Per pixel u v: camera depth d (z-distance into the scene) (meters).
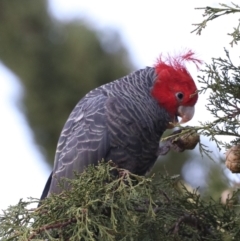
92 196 8.37
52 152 18.64
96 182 8.55
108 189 8.33
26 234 8.09
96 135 11.02
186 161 16.14
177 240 8.90
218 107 8.23
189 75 11.73
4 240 8.13
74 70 18.75
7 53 19.11
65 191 8.47
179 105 11.66
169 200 9.34
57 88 18.78
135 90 11.60
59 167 11.29
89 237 8.32
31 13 19.14
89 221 8.05
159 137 11.67
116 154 11.05
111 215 8.25
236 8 8.08
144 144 11.27
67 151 11.27
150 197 8.45
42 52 18.92
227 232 8.83
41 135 18.75
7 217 8.42
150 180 8.45
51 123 18.64
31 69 18.84
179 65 11.77
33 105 18.77
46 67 18.88
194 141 10.23
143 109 11.35
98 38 19.05
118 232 8.34
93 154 10.98
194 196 9.34
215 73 8.24
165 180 9.56
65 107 18.70
